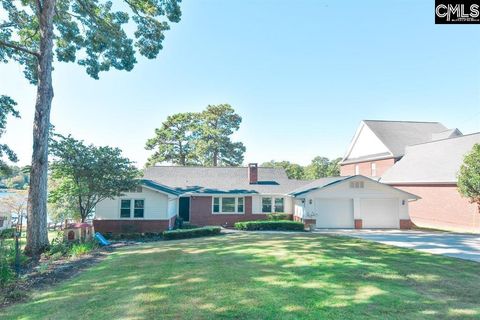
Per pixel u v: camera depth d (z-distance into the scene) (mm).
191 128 46469
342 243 14977
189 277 8586
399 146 37531
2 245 12492
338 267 9594
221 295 6926
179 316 5738
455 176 23609
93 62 21344
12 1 18438
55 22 19156
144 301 6598
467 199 24109
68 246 14039
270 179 31406
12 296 7133
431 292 7172
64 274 9375
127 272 9391
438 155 29797
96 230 21297
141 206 21875
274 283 7840
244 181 30547
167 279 8414
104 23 18969
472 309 6098
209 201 27906
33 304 6613
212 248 13852
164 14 19625
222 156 50906
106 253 13477
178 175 30797
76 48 21047
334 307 6152
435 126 42250
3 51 19844
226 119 51438
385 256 11641
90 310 6141
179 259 11383
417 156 32844
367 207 25266
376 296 6828
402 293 7070
